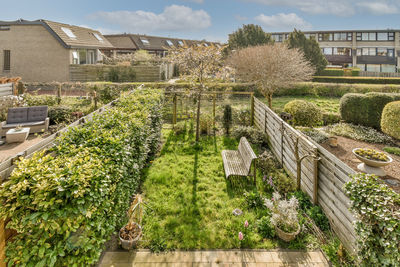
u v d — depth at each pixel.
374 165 6.42
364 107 10.59
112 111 5.60
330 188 4.32
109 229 3.13
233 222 4.46
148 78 20.28
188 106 13.25
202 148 8.12
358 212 3.12
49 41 20.02
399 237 2.57
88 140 3.82
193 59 8.41
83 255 2.69
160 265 3.56
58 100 12.56
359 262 3.25
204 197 5.26
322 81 21.95
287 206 4.23
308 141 5.05
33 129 9.08
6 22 19.95
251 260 3.68
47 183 2.49
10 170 3.21
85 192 2.63
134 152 4.81
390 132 9.12
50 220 2.40
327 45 38.03
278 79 13.19
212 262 3.62
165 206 4.86
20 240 2.50
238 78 16.61
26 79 20.56
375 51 36.47
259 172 6.33
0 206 2.45
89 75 20.23
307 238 4.09
